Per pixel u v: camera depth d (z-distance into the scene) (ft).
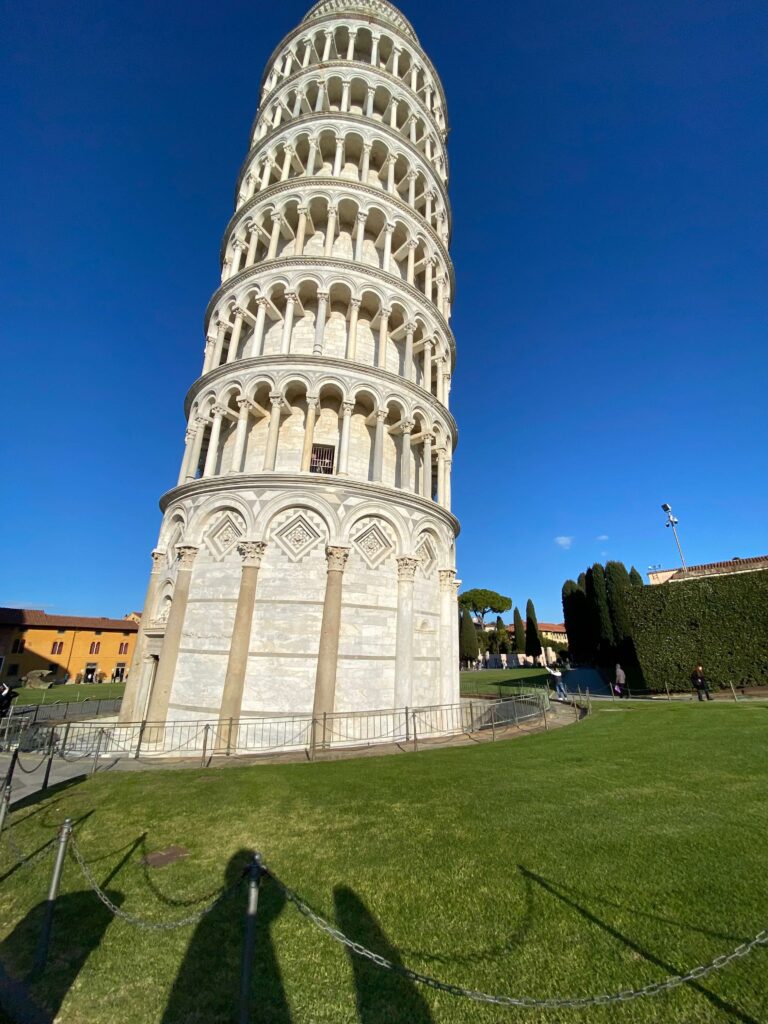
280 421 78.59
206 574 67.56
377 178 101.14
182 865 25.64
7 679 221.25
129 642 258.57
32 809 36.14
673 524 172.45
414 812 31.40
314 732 52.47
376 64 103.40
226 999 16.48
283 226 88.79
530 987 15.87
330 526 67.00
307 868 24.59
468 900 21.06
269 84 115.03
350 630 65.46
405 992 16.29
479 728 75.36
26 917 22.20
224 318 87.30
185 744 59.52
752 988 15.21
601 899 20.43
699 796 32.04
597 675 165.68
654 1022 14.40
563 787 35.29
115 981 17.71
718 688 96.53
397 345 91.45
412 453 88.38
